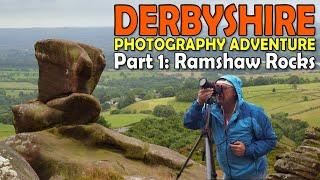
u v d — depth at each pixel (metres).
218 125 7.37
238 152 7.11
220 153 7.38
